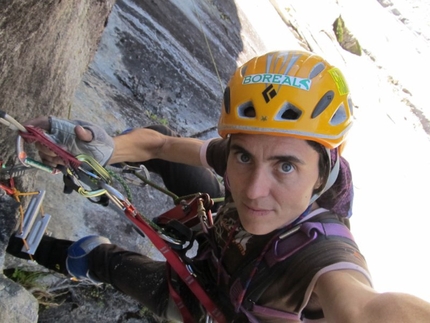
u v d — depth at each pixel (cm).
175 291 75
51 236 91
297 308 59
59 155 60
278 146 55
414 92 530
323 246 57
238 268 64
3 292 68
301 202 57
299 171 56
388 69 532
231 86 62
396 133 410
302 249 58
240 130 56
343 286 50
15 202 70
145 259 85
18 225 73
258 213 58
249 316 64
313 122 55
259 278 61
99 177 64
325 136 56
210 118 186
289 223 61
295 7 420
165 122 157
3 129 64
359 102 389
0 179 67
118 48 154
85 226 102
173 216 83
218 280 69
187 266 74
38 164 61
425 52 664
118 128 132
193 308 77
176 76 176
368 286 50
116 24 159
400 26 676
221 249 69
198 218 81
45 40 68
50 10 64
